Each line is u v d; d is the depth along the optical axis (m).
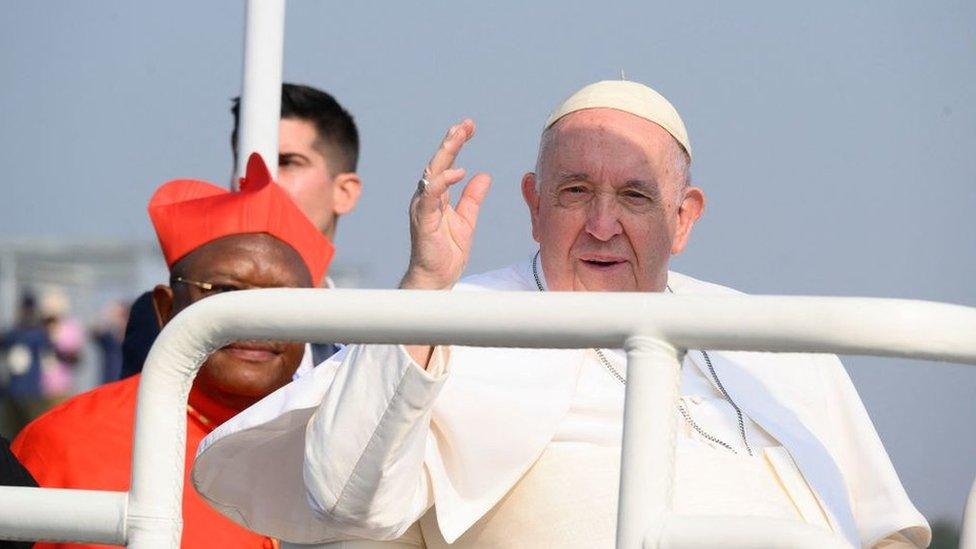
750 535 6.65
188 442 14.32
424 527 11.55
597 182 12.38
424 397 9.52
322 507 9.91
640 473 6.82
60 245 62.59
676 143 12.76
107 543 7.55
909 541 12.74
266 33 16.17
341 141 20.53
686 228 13.36
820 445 12.63
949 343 6.41
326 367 10.39
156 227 15.48
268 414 10.19
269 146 16.25
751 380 12.99
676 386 6.87
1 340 57.88
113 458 14.16
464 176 9.85
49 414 14.66
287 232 15.50
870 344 6.46
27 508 7.56
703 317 6.74
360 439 9.64
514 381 11.65
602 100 12.62
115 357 57.59
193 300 15.21
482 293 7.11
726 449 12.47
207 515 14.00
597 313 6.90
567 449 11.54
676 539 6.75
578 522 11.31
